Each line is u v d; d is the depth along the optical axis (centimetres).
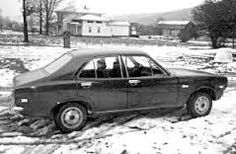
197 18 3403
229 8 3062
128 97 642
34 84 584
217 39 3300
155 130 620
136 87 644
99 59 633
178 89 678
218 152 515
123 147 532
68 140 574
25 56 1888
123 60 648
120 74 638
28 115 586
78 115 616
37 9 6300
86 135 596
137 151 516
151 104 665
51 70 638
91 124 659
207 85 706
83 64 617
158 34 9862
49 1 6500
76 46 2978
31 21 6981
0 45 2684
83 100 609
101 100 623
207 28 3297
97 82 615
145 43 4044
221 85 721
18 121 679
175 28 9156
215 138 578
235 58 2100
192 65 1703
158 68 672
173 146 536
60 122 603
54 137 589
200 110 712
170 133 601
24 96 577
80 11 8006
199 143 552
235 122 674
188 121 677
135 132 612
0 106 796
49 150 528
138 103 654
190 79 687
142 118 698
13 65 1495
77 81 604
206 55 2280
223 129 626
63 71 606
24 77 648
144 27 10294
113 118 698
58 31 7212
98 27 7431
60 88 591
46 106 589
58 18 7231
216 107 805
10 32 6706
